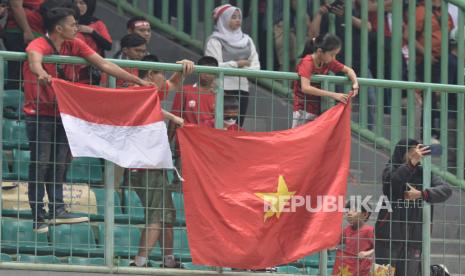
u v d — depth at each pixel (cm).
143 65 3450
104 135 3397
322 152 3528
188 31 4578
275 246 3484
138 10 4525
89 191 3441
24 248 3428
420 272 3634
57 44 3409
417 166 3647
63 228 3484
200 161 3459
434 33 4428
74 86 3388
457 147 3938
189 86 3572
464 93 3666
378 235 3603
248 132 3494
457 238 4038
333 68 3588
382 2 4250
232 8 4247
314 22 4303
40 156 3425
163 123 3428
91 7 4056
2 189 3512
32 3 4094
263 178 3488
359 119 4028
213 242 3450
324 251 3556
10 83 3859
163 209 3459
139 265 3469
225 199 3462
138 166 3409
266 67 4369
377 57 4262
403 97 4300
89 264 3453
